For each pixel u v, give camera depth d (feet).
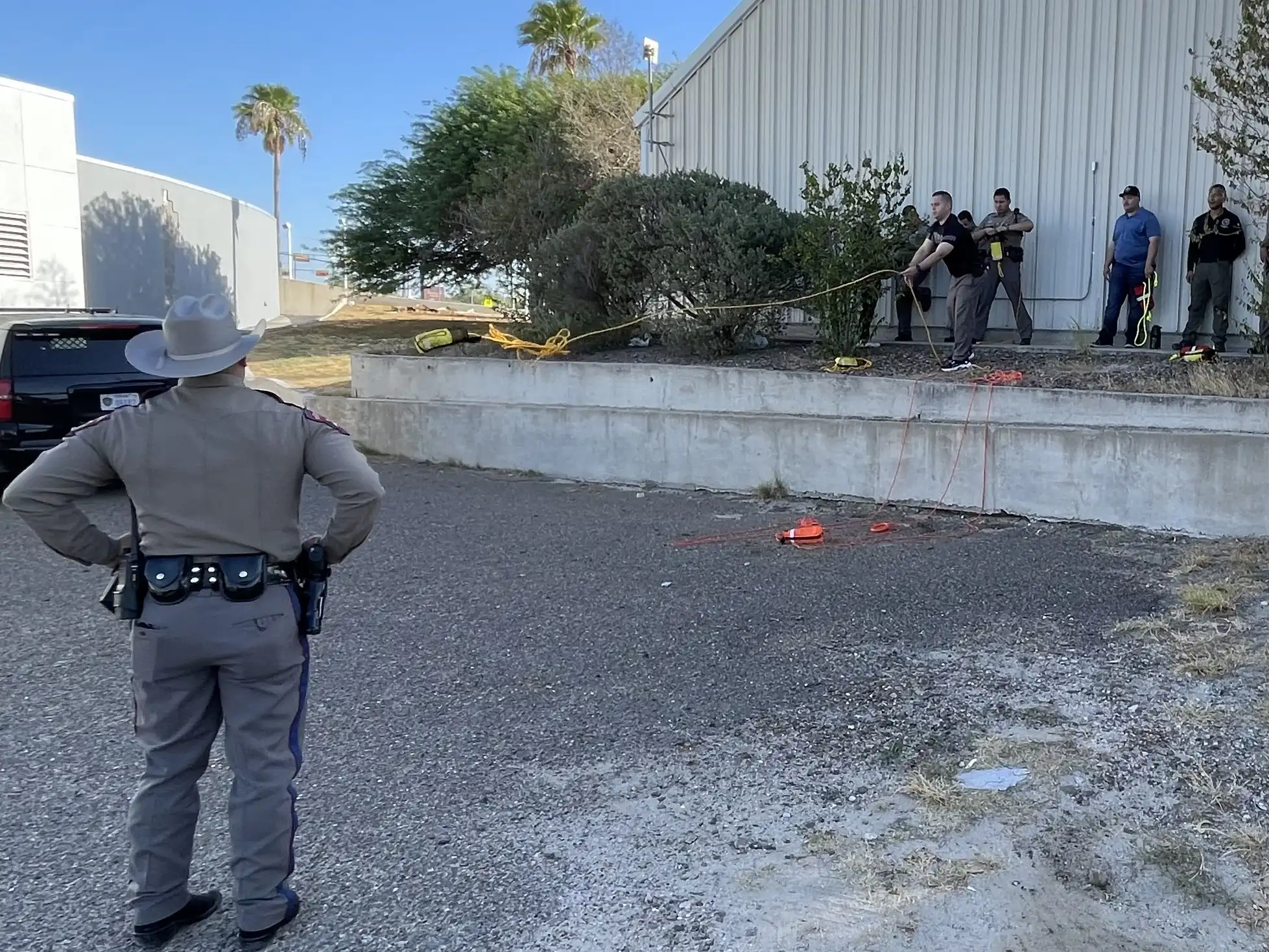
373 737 15.01
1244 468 25.09
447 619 20.29
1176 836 11.75
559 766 14.02
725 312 36.09
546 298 41.93
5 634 19.65
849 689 16.33
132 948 10.29
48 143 61.98
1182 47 36.83
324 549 10.53
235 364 10.12
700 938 10.28
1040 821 12.12
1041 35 39.45
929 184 42.24
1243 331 32.53
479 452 38.24
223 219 101.04
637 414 34.50
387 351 45.85
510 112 75.61
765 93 45.75
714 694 16.34
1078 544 25.22
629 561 24.50
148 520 9.86
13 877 11.53
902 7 42.24
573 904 10.90
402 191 78.59
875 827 12.19
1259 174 30.50
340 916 10.77
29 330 31.12
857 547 25.32
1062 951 9.98
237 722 10.09
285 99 200.54
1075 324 39.55
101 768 14.16
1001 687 16.12
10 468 30.89
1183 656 16.98
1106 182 38.63
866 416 31.73
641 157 50.26
